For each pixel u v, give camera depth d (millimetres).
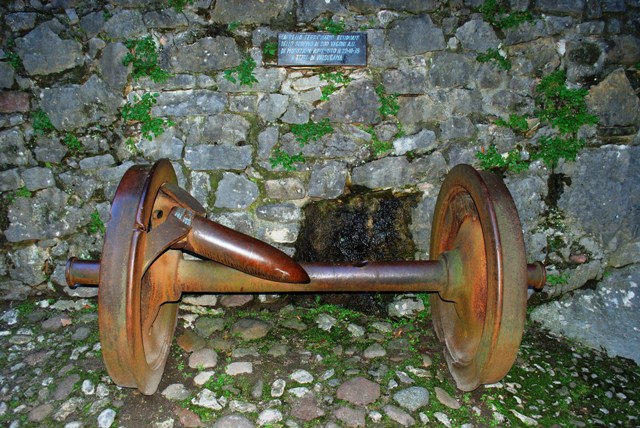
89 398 2465
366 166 3188
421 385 2607
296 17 2967
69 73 3021
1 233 3176
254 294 3301
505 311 2125
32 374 2625
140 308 2166
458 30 3027
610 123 3182
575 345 3074
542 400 2592
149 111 3074
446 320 2914
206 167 3164
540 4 3008
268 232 3279
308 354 2809
